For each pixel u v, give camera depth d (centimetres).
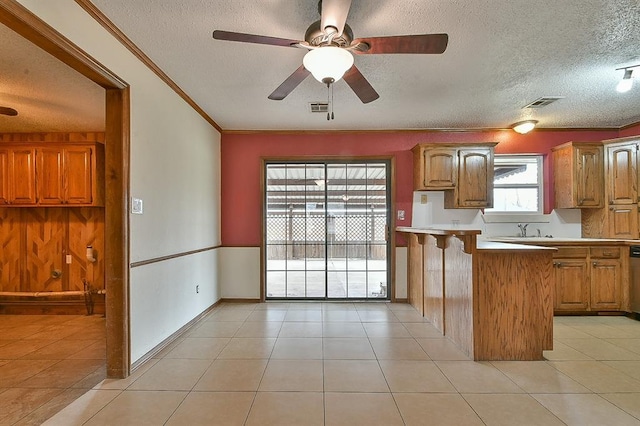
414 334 338
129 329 251
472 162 441
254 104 379
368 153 480
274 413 201
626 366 264
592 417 196
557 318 398
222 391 227
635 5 207
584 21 224
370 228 488
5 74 279
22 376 253
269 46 254
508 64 285
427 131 479
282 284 489
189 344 313
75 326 383
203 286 405
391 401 214
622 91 313
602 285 405
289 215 491
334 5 162
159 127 297
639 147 411
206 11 212
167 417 198
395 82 321
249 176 481
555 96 356
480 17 219
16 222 436
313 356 284
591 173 435
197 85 327
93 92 316
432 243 371
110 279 245
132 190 255
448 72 300
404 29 232
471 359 277
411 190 479
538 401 213
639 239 411
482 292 275
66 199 410
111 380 243
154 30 233
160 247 298
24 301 434
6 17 161
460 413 200
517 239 428
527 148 477
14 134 442
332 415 199
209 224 430
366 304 461
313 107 389
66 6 191
